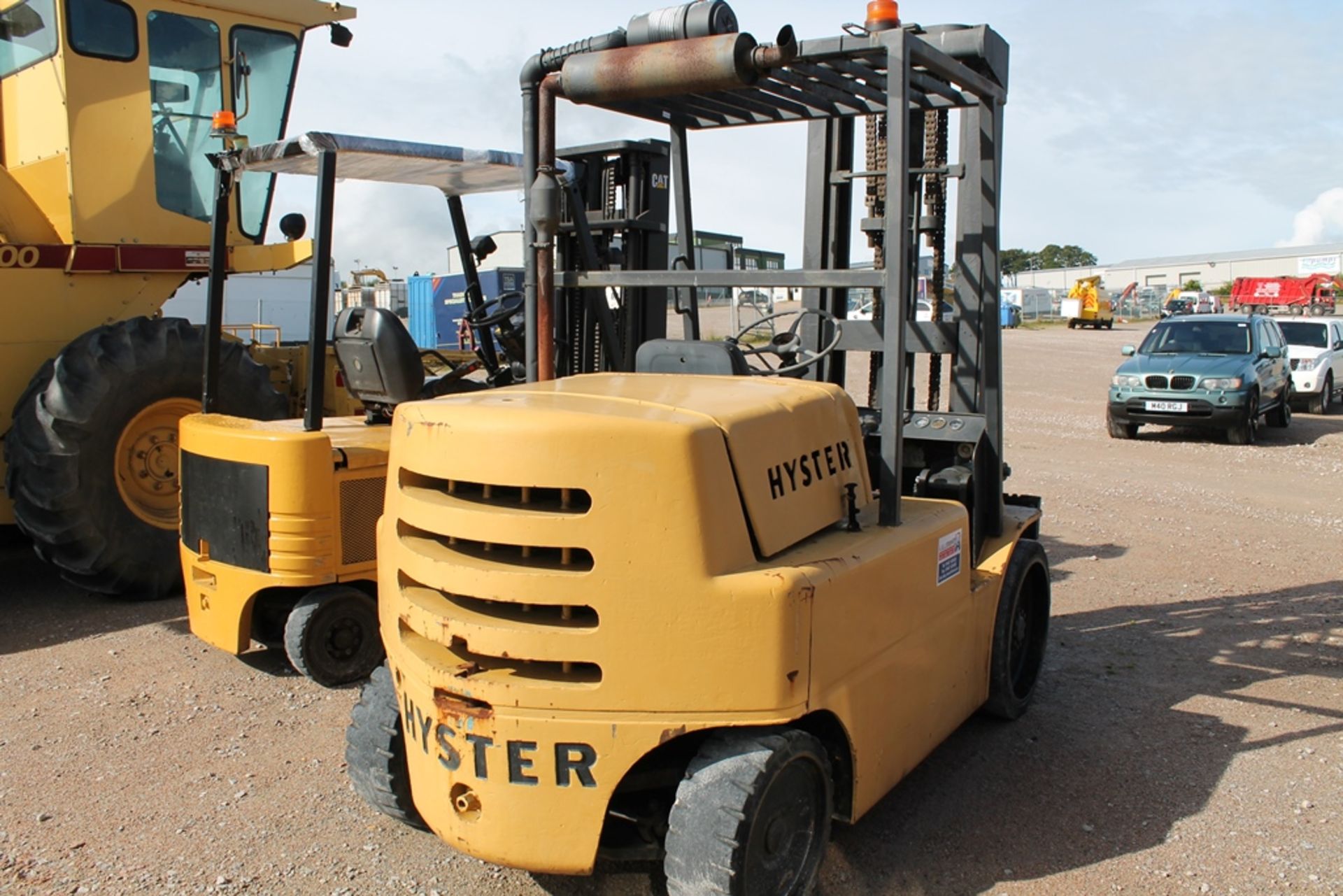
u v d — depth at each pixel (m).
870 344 5.12
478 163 5.51
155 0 7.42
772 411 3.32
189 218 7.83
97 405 6.48
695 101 4.86
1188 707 5.26
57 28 7.02
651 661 2.96
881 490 3.76
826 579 3.12
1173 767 4.58
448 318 26.00
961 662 4.23
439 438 3.15
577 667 3.07
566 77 4.00
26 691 5.36
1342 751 4.76
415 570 3.21
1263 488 11.21
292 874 3.72
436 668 3.13
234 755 4.66
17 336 7.00
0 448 6.99
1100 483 11.46
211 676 5.60
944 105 4.97
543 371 4.44
